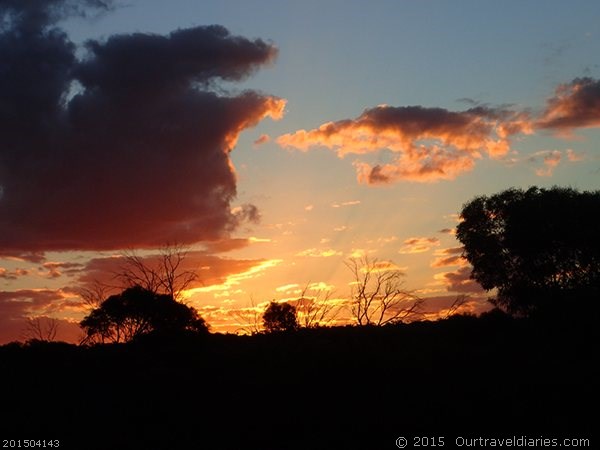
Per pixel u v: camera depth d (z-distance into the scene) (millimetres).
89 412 27578
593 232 54094
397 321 33312
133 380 31141
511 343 39031
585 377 29219
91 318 40719
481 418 24703
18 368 33781
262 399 27828
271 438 24594
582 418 24297
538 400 25891
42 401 28812
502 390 27016
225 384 29547
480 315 43938
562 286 54875
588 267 55375
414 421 24641
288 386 28672
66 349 38625
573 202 56656
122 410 27547
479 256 60750
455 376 29672
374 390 28000
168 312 40344
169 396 28703
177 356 35406
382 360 30828
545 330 43906
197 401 28141
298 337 34594
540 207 56781
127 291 41000
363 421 24953
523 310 57094
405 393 27359
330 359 30359
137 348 38094
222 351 34812
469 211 61469
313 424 25438
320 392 28281
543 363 32344
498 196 60406
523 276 58031
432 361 31922
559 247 55625
